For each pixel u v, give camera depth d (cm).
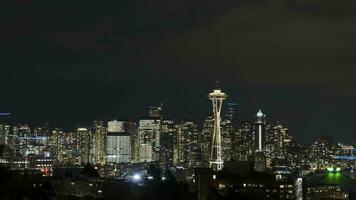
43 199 11075
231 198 16050
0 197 8912
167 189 13662
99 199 16450
